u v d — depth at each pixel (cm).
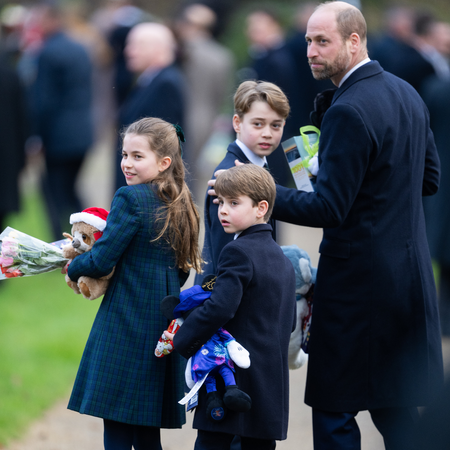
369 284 1201
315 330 1245
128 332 1180
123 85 3669
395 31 3058
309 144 1278
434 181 1335
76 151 2869
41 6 3180
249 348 1114
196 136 3459
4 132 2559
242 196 1123
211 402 1097
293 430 1630
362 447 1512
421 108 1284
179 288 1230
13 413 1641
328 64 1222
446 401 772
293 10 6669
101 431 1623
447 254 2219
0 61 2558
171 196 1213
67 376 1902
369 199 1198
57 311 2405
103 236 1172
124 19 3884
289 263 1174
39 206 3906
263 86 1277
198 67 3422
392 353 1215
